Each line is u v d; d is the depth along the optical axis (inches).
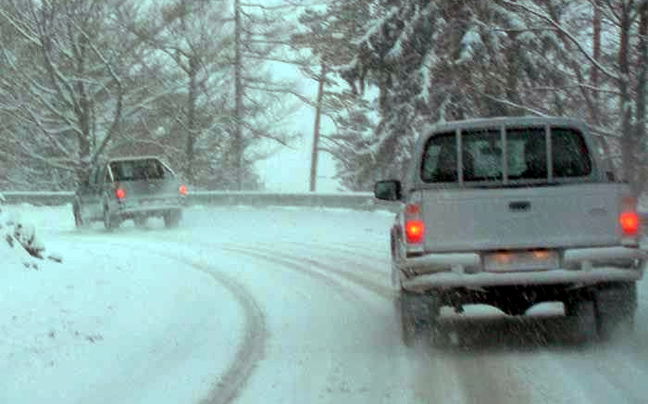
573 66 1031.0
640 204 837.2
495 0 1061.8
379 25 1333.7
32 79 1877.5
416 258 362.3
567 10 1018.7
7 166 2095.2
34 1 1787.6
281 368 359.9
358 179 1589.6
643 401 293.6
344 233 1029.2
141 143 2052.2
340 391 320.2
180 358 380.8
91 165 1865.2
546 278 358.9
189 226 1201.4
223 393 319.6
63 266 614.5
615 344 382.6
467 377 338.0
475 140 406.9
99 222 1294.3
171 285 615.2
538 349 387.9
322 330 446.3
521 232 359.9
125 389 326.6
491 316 484.7
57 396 318.0
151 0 1971.0
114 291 559.5
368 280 632.4
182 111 2078.0
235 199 1406.3
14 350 374.9
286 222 1195.9
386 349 396.2
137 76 1977.1
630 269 360.2
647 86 858.1
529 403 296.8
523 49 1096.2
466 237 361.1
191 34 2041.1
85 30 1812.3
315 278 647.1
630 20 842.8
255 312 504.1
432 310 380.8
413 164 411.2
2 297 458.9
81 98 1873.8
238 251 853.8
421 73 1280.8
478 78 1115.3
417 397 309.4
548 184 372.5
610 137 922.1
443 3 1202.0
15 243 576.1
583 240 359.3
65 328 428.8
